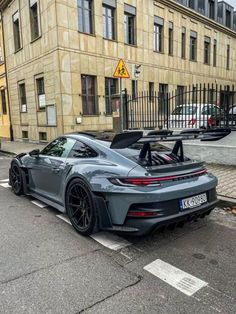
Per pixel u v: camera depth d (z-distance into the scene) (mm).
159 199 3256
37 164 5191
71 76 13680
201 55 23453
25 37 16094
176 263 3195
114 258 3301
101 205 3547
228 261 3246
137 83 17266
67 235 3947
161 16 18875
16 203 5473
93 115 14742
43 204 5395
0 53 20000
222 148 7965
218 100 8938
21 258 3297
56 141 5090
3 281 2830
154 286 2756
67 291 2668
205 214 3898
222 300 2547
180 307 2449
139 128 10430
